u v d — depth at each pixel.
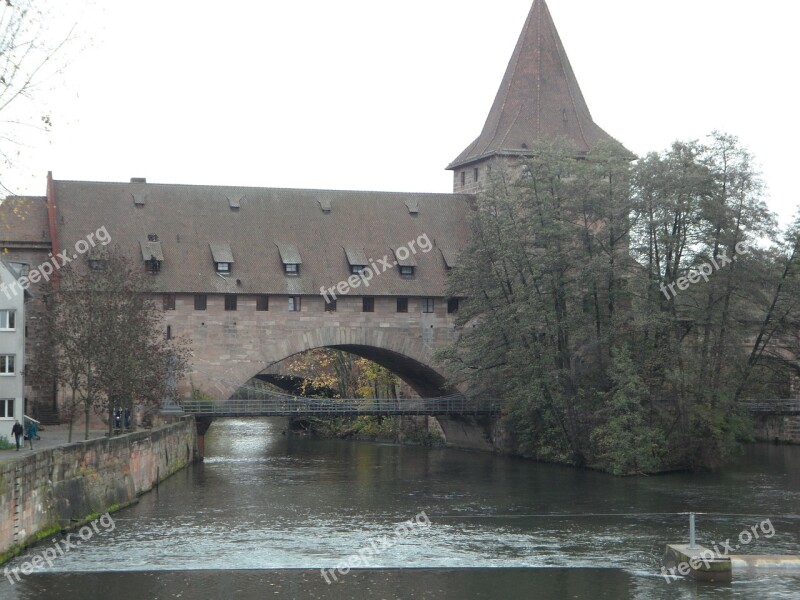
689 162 61.50
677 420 61.88
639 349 62.22
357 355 88.88
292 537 40.53
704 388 62.25
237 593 32.59
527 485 55.69
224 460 69.69
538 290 65.06
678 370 58.94
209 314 71.56
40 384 66.69
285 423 116.94
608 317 63.62
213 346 71.56
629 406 60.72
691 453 61.53
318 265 74.94
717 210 60.97
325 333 74.00
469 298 69.50
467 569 35.72
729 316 62.78
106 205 73.56
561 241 63.78
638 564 36.44
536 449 69.31
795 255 67.31
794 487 54.66
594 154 65.06
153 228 73.31
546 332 64.75
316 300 73.88
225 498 50.06
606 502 49.53
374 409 71.62
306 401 71.94
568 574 35.09
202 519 44.06
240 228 75.38
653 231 61.84
